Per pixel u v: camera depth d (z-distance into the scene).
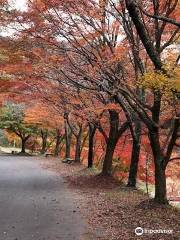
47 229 11.84
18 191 19.53
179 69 11.57
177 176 23.41
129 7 10.60
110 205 15.73
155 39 14.13
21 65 17.92
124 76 15.95
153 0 13.62
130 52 16.92
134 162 20.58
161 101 14.65
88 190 20.12
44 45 16.69
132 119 19.06
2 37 16.83
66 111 28.84
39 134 54.22
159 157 15.03
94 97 21.08
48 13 15.29
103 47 15.19
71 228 11.99
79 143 36.12
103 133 24.06
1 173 28.55
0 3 15.59
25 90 23.23
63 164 35.81
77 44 15.62
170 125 16.14
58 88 21.20
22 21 15.83
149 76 11.62
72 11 14.92
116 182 22.45
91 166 29.98
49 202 16.50
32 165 36.12
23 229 11.76
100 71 15.22
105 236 11.09
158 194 15.07
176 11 14.12
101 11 14.62
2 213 14.05
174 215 13.64
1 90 21.66
